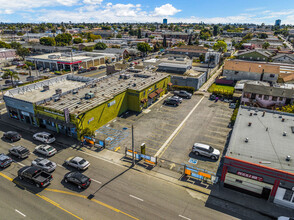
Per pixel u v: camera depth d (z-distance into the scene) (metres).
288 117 36.41
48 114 38.91
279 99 49.88
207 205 24.50
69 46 153.00
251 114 37.09
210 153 32.88
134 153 32.69
